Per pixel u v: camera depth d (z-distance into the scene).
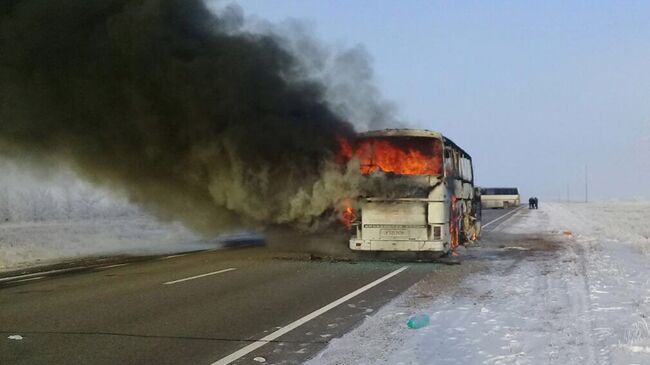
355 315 8.82
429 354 6.43
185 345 7.10
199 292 10.85
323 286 11.58
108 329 7.90
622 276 12.41
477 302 9.59
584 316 8.20
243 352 6.78
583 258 16.38
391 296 10.41
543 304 9.24
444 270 14.09
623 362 5.84
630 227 32.44
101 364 6.31
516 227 33.69
